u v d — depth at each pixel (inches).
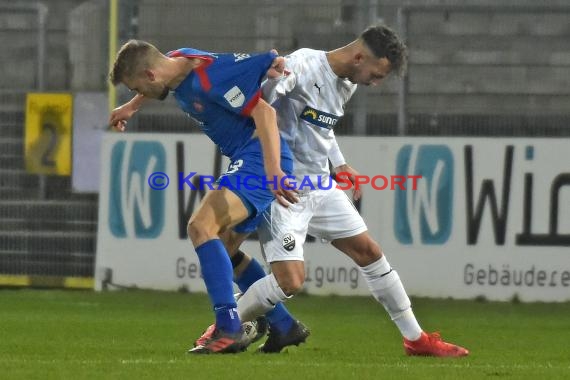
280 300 813.9
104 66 1582.2
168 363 726.5
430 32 1526.8
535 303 1428.4
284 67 780.6
